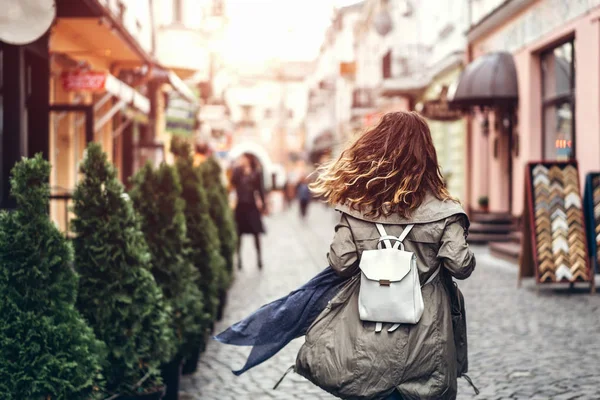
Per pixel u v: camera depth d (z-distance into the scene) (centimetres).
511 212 1917
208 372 680
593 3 1324
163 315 516
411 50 2839
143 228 602
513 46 1819
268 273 1439
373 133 342
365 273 317
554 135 1620
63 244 412
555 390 593
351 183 334
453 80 2358
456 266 318
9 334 393
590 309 955
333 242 333
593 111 1334
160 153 1969
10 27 686
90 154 503
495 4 1939
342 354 317
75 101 1522
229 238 1048
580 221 1103
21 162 413
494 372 651
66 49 1305
